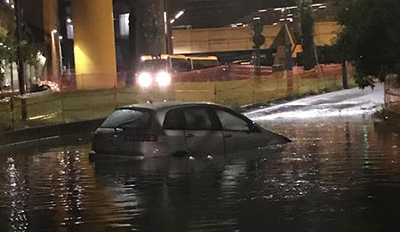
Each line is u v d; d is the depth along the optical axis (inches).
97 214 353.4
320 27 3142.2
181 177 467.8
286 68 1765.5
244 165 518.9
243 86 1563.7
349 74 1910.7
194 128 571.8
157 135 551.2
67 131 1020.5
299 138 733.9
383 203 354.6
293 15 3344.0
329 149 615.8
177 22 4672.7
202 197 387.5
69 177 503.5
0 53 1095.0
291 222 315.9
